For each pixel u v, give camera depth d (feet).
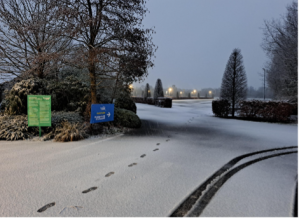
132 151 14.16
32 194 7.80
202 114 44.52
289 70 33.53
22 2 26.50
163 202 7.42
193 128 24.95
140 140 17.69
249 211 6.91
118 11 20.57
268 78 60.49
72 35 17.11
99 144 16.02
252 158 13.17
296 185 9.03
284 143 17.42
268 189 8.62
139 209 6.92
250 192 8.33
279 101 32.35
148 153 13.75
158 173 10.21
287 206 7.24
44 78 27.02
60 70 30.09
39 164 11.20
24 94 20.65
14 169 10.37
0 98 30.66
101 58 18.35
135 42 19.90
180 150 14.69
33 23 20.98
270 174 10.39
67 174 9.84
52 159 12.11
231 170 10.91
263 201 7.59
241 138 19.36
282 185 9.04
